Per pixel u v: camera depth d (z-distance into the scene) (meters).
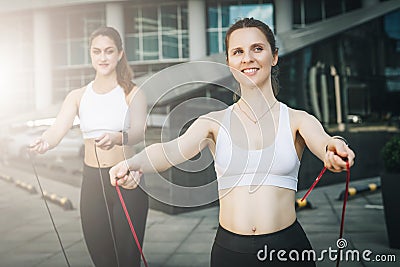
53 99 20.28
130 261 2.34
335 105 9.46
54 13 20.53
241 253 1.46
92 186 2.47
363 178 9.74
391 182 3.95
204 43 18.72
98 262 2.50
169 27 19.44
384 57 10.59
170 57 19.34
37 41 20.44
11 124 9.88
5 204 6.09
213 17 18.80
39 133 2.45
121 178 1.45
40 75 20.31
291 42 8.83
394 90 10.59
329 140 1.31
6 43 20.80
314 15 18.47
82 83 20.06
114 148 2.39
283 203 1.49
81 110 2.43
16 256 3.74
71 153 8.66
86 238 2.51
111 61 2.44
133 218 2.37
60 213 5.50
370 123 10.03
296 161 1.49
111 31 2.48
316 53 9.13
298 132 1.49
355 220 5.29
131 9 19.72
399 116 10.45
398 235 3.91
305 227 4.91
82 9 20.28
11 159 9.57
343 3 18.44
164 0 19.36
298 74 8.79
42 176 8.27
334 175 8.77
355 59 10.04
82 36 20.27
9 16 21.16
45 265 3.44
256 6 18.11
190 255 3.63
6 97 19.31
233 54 1.49
